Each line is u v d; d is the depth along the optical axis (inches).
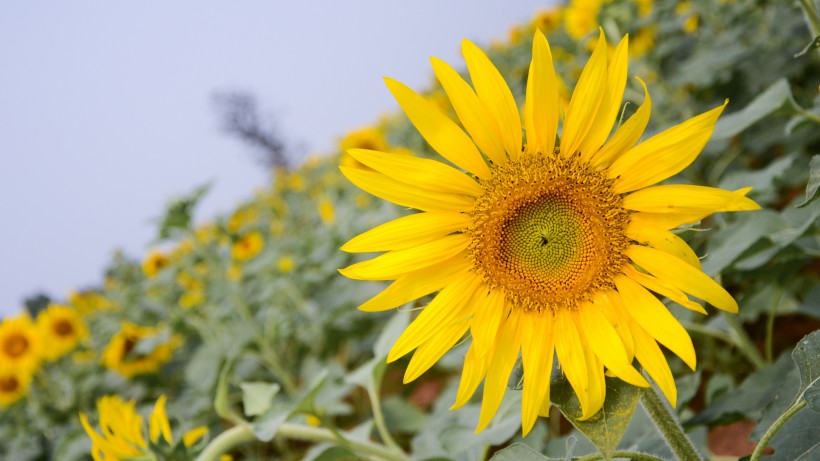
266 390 34.8
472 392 24.4
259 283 75.0
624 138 24.1
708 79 64.1
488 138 24.4
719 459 34.8
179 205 58.9
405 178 24.6
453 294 25.0
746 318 43.3
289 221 117.4
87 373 82.5
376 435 50.9
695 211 23.3
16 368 76.2
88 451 47.6
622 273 24.1
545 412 24.0
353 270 24.6
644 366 23.6
